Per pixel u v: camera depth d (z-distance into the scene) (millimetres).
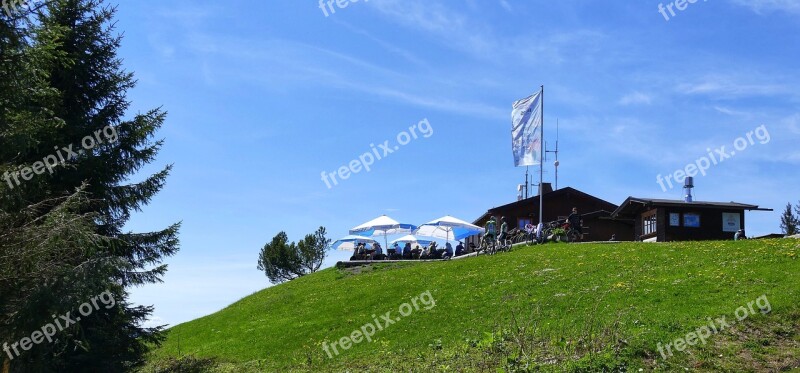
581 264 30469
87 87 24188
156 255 23656
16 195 16078
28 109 18062
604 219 58438
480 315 24859
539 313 22781
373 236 54688
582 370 16203
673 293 22422
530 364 16719
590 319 20031
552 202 60875
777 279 22453
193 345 32219
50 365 18391
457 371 18109
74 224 15945
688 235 45062
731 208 45500
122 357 22266
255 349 27953
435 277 34219
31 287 15219
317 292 37531
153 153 24250
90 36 23953
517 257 35875
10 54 15570
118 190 23219
